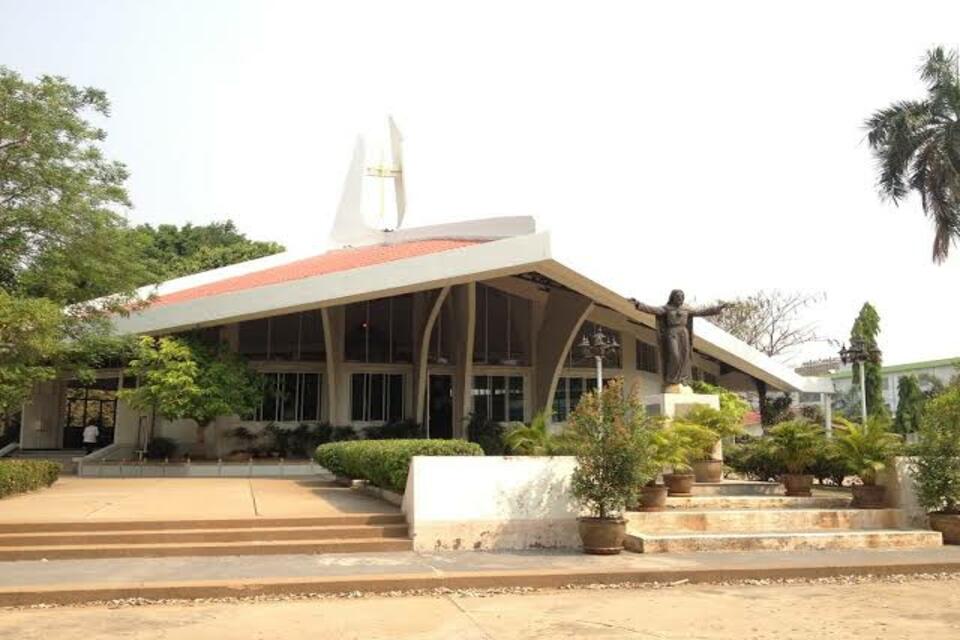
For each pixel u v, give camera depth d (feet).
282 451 96.58
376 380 106.63
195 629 24.62
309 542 38.01
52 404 104.78
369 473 51.16
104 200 64.13
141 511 43.50
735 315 168.04
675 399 56.03
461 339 105.70
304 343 101.91
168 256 167.43
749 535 40.01
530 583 32.14
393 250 108.99
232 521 40.09
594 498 38.34
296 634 24.06
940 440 43.91
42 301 54.44
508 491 40.14
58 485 62.34
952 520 42.65
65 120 59.93
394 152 130.72
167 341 82.79
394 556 37.04
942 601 29.71
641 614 27.12
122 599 28.81
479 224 111.96
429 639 23.53
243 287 94.02
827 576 34.73
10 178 59.16
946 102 101.19
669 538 38.83
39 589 28.37
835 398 193.98
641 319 97.60
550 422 109.91
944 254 101.71
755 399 176.55
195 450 94.94
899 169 102.78
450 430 108.78
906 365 207.92
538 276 100.89
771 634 24.30
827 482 60.85
